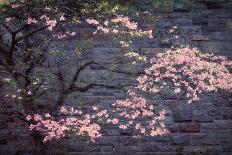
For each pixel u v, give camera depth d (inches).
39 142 398.9
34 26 451.5
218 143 498.0
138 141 496.4
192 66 396.2
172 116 498.3
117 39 424.2
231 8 505.4
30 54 429.1
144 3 494.3
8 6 401.1
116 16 431.5
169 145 497.0
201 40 504.4
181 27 504.7
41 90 455.2
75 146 494.9
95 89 497.4
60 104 408.8
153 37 501.0
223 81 397.1
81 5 436.8
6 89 465.1
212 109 499.2
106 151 495.2
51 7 409.1
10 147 496.7
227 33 504.7
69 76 493.7
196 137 498.0
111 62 499.2
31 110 391.9
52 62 493.0
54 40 462.9
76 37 491.5
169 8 504.1
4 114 474.0
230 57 502.9
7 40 435.5
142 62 469.7
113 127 496.1
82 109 492.7
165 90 498.0
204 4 506.0
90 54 499.8
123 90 471.5
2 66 411.5
